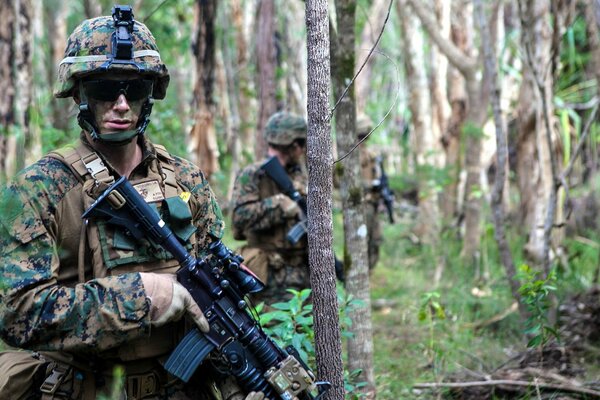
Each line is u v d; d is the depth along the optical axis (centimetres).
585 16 630
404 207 1036
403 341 481
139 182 212
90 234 203
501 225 473
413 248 864
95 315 192
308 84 216
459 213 819
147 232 205
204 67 617
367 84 1180
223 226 234
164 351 210
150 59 209
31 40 596
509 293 583
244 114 902
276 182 439
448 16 870
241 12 888
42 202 200
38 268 195
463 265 726
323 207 217
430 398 371
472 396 368
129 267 205
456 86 862
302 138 454
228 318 210
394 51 1297
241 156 860
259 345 211
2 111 578
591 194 780
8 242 195
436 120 948
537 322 375
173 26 916
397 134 1306
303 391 212
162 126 635
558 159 649
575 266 634
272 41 655
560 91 771
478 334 504
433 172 803
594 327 444
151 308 194
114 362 208
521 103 682
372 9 1110
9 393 207
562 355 407
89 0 713
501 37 806
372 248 668
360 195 315
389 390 380
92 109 205
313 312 222
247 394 213
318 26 213
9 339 194
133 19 208
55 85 211
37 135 587
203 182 230
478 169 731
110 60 202
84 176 205
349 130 311
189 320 212
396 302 606
